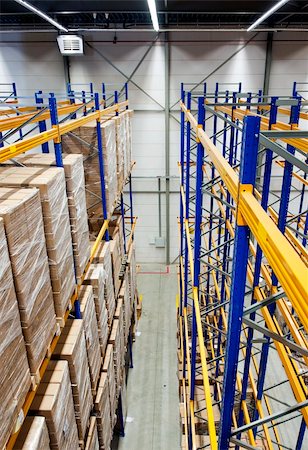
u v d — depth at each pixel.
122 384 6.37
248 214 1.81
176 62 10.47
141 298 10.30
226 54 10.38
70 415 3.15
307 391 3.25
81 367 3.53
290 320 3.59
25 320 2.30
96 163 5.25
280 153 1.71
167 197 11.65
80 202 3.71
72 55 10.23
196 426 5.81
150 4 5.81
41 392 2.77
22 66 10.70
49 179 2.75
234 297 2.19
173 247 12.40
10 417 2.07
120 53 10.44
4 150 2.36
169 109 10.88
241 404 4.34
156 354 8.45
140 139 11.27
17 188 2.58
